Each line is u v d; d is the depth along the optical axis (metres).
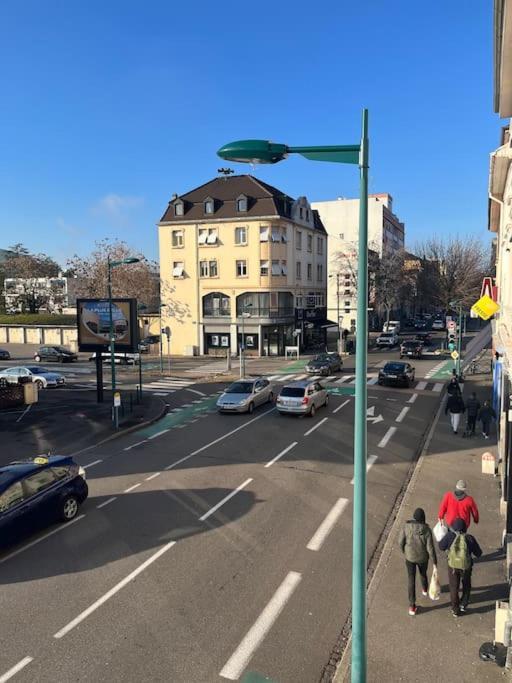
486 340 30.95
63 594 8.18
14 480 10.03
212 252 48.31
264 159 5.18
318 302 56.66
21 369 32.06
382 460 15.32
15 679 6.26
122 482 13.62
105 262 62.38
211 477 13.80
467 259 64.31
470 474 13.61
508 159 11.76
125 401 25.89
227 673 6.32
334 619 7.38
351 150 5.10
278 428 19.42
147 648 6.80
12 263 72.75
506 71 8.65
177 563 9.11
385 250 77.62
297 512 11.30
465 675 6.10
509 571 7.58
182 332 50.09
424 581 7.69
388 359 44.12
